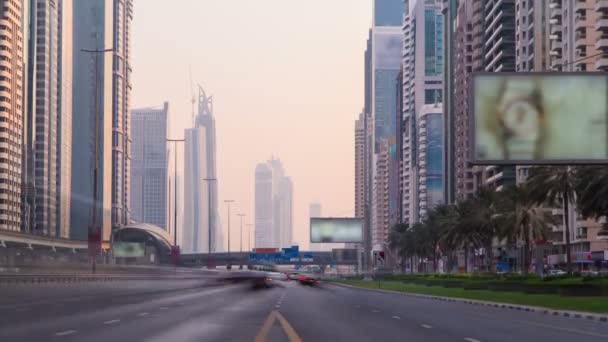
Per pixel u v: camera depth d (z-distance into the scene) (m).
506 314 47.03
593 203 76.69
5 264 81.12
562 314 48.91
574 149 47.22
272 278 132.25
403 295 90.88
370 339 26.33
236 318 37.06
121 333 27.70
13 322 33.78
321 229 166.50
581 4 172.12
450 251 176.62
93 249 92.56
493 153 47.34
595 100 47.31
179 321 34.66
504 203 125.56
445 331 30.62
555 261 182.62
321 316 40.00
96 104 107.00
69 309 46.31
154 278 129.38
